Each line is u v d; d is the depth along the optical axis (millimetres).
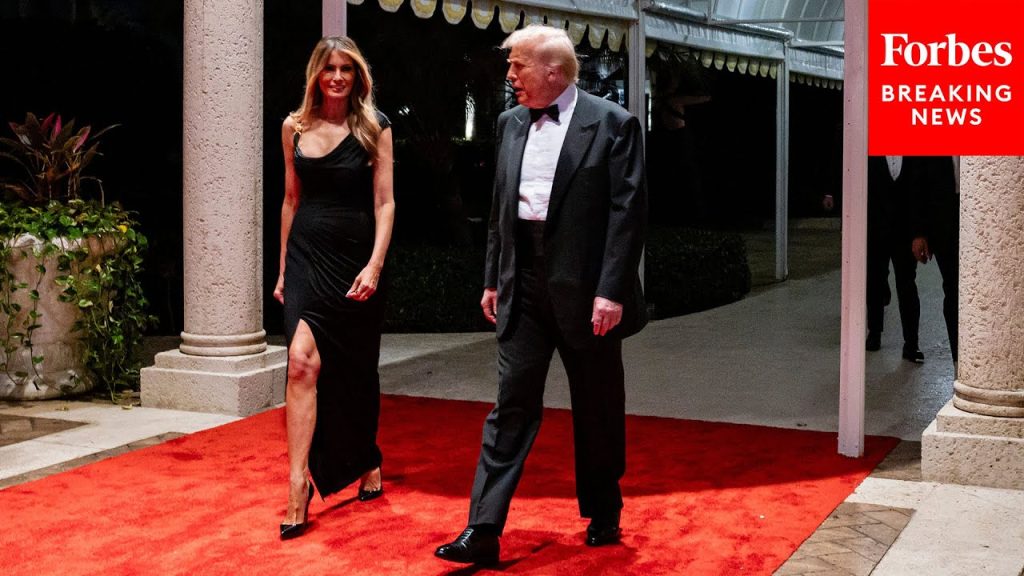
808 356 8383
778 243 13594
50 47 10641
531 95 3871
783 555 4055
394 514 4582
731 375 7680
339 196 4527
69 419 6266
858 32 5270
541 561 4008
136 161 10953
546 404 6812
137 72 10922
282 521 4477
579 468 4145
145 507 4652
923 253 7254
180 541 4230
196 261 6488
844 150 5371
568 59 3857
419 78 11008
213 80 6387
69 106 10727
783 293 12328
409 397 6949
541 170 3877
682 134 19094
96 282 6762
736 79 21859
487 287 4156
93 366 6895
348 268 4516
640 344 9023
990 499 4762
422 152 11562
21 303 6633
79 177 7152
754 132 22500
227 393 6348
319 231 4488
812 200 23781
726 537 4262
